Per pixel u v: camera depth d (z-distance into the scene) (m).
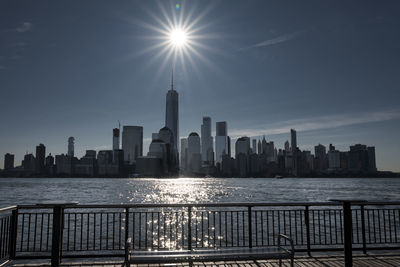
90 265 6.59
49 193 111.94
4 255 6.70
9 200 77.00
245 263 6.77
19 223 32.31
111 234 25.64
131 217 38.22
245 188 155.12
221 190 133.88
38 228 28.77
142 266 6.55
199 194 103.94
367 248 7.83
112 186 191.12
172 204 7.00
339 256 7.32
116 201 74.75
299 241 20.45
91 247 19.67
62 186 186.75
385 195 95.38
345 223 6.68
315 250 7.53
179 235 24.73
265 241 21.00
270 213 41.47
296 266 6.61
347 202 6.68
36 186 183.88
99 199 82.19
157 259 5.04
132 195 100.25
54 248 6.22
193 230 27.20
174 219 36.34
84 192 119.50
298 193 106.56
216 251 5.46
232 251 5.49
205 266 6.53
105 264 6.63
